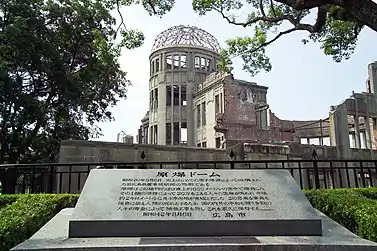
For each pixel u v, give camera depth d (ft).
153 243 13.98
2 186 61.57
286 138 93.86
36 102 65.72
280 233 15.21
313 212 15.78
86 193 16.48
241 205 16.05
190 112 116.78
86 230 14.96
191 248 13.69
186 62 120.67
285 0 31.71
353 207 17.30
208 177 17.66
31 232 16.51
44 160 76.02
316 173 25.02
